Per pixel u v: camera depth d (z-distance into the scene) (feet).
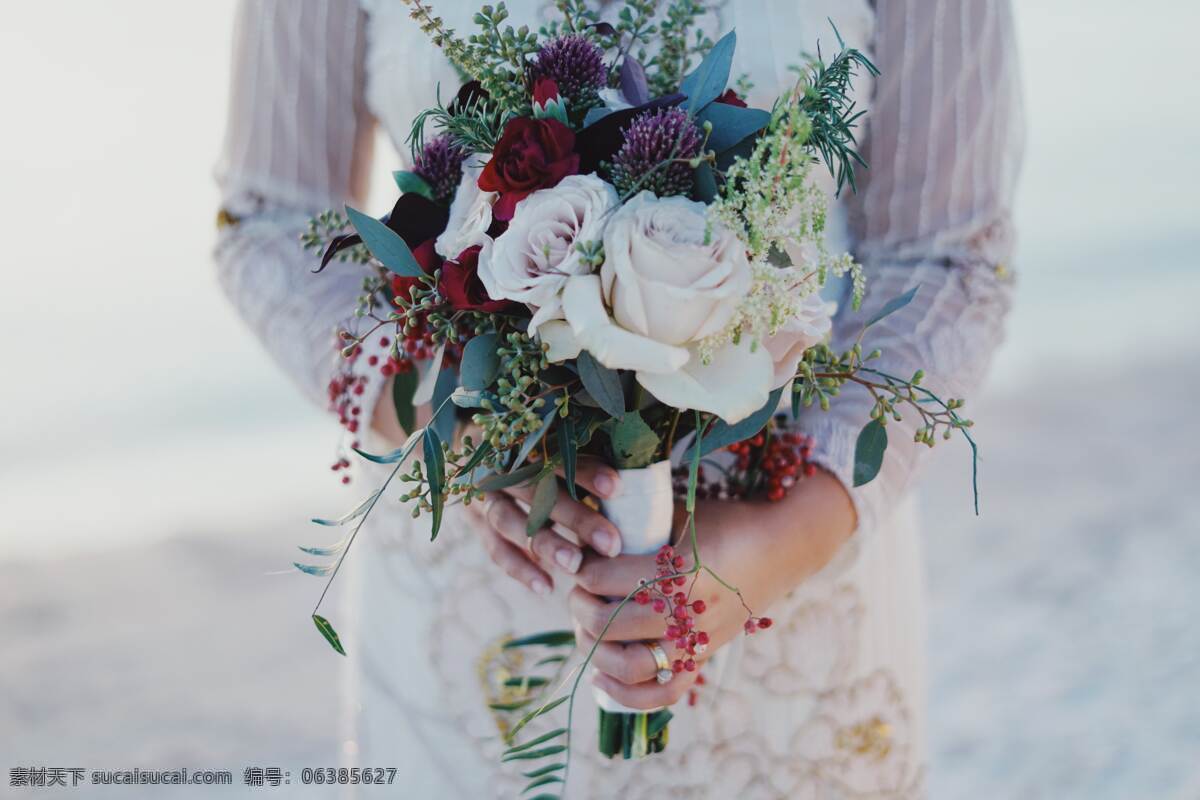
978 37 4.46
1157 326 26.40
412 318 3.56
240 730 10.66
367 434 4.48
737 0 4.33
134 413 21.43
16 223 34.04
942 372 4.32
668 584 3.66
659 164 3.25
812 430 4.25
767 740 4.60
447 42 3.63
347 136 4.93
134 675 11.73
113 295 29.19
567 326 3.26
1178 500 16.08
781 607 4.55
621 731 4.00
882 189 4.61
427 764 4.79
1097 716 10.84
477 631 4.65
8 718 10.80
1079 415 20.43
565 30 3.82
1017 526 15.33
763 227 3.18
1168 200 38.29
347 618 5.11
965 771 10.10
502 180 3.37
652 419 3.72
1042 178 42.34
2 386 22.86
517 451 3.67
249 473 18.34
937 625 12.72
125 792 9.56
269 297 4.71
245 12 4.89
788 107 3.28
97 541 15.44
